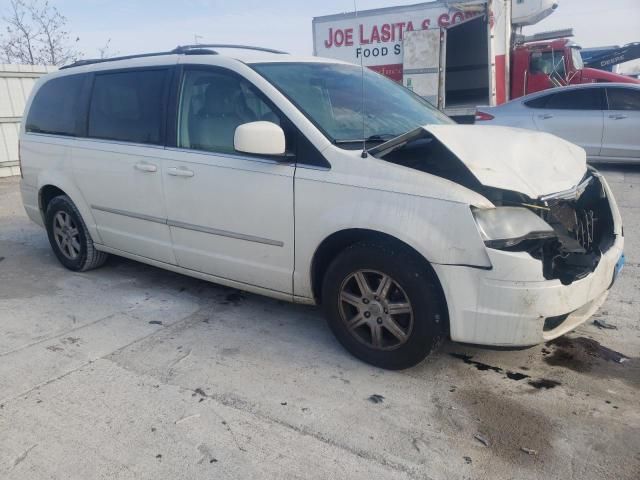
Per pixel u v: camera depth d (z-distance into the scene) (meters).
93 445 2.53
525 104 9.97
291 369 3.17
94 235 4.61
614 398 2.84
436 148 3.01
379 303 3.03
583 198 3.31
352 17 13.66
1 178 10.88
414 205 2.79
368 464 2.38
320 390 2.95
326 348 3.42
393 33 13.28
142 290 4.46
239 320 3.85
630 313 3.83
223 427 2.64
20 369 3.21
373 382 3.02
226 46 4.25
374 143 3.26
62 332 3.71
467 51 13.84
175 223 3.87
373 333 3.10
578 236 3.20
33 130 5.05
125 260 5.28
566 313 2.74
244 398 2.88
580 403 2.80
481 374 3.09
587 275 2.82
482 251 2.65
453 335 2.82
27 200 5.19
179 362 3.27
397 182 2.86
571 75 13.29
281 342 3.51
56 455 2.46
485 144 2.98
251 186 3.37
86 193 4.51
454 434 2.57
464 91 14.22
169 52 4.09
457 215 2.69
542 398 2.85
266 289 3.55
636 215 6.47
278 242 3.34
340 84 3.78
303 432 2.60
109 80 4.36
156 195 3.93
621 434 2.55
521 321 2.66
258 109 3.40
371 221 2.89
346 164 3.03
